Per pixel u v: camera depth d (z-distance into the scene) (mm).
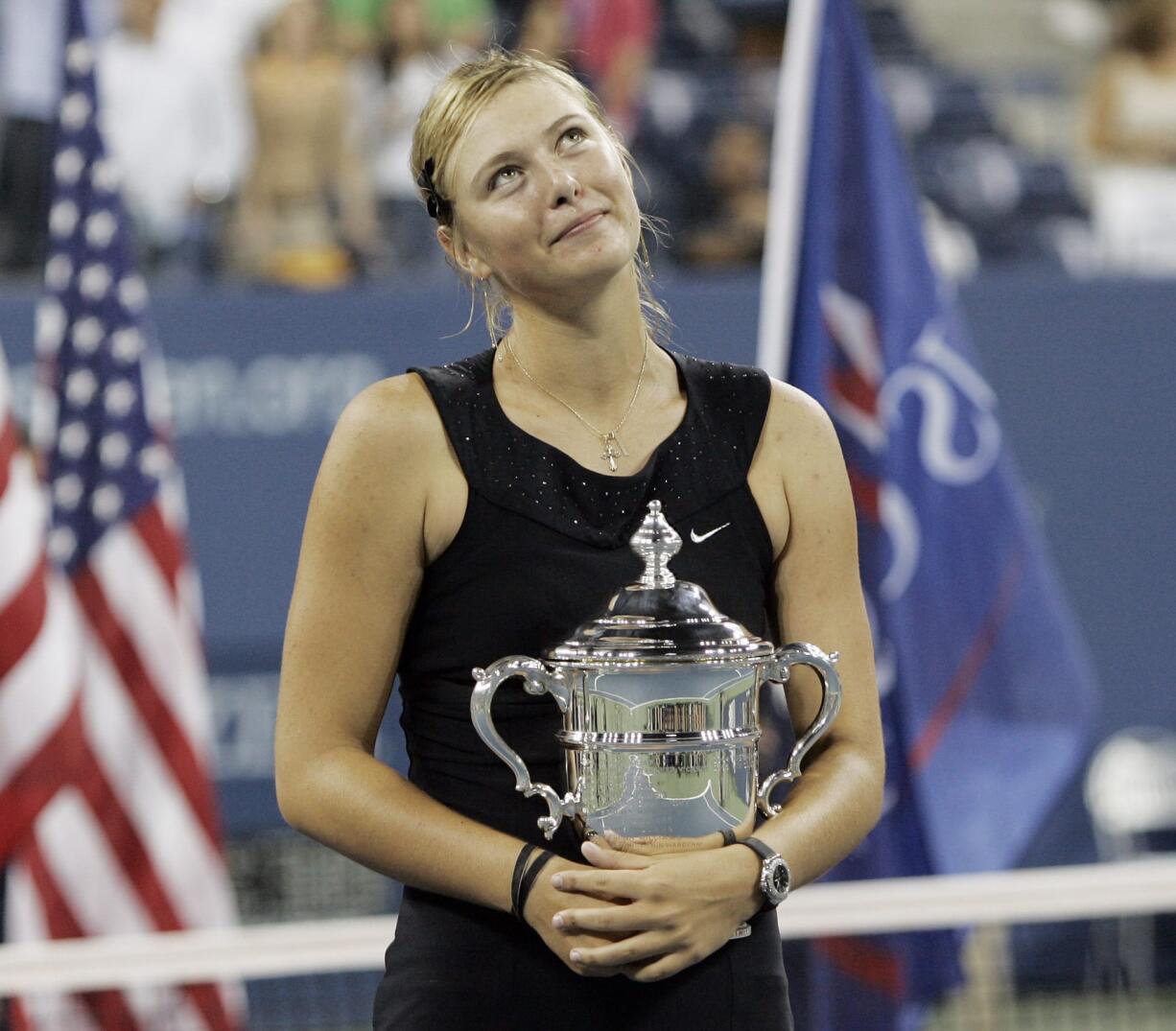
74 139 15023
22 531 13734
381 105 24578
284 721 6293
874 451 12125
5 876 15383
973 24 28875
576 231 6090
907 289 12375
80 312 14953
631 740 5855
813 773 6473
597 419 6391
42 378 15070
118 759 14547
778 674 6098
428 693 6391
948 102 27547
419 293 20734
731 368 6684
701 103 26125
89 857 14062
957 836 12094
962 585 12250
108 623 14711
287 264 23578
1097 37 28953
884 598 12047
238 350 20422
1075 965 19797
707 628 5855
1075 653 12352
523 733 6230
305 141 23922
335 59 24438
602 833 5930
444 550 6246
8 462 13789
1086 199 26609
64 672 13789
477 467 6203
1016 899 10945
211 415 20328
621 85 25141
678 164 25469
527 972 6145
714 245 24500
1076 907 10914
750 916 5941
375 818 6051
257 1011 17828
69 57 15055
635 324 6434
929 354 12320
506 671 5887
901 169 12453
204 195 23734
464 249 6496
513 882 5895
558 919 5738
